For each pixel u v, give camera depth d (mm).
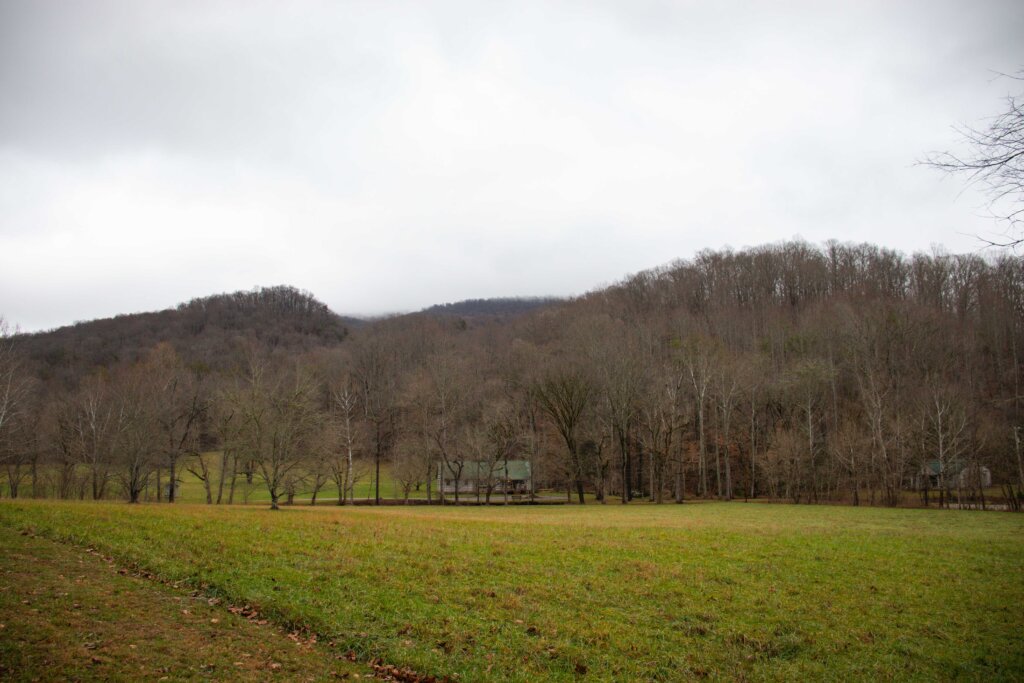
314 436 60375
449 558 23578
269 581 19344
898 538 32062
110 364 108125
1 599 15414
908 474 78375
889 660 16422
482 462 80125
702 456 83750
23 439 59062
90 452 61969
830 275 125375
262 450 47188
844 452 74812
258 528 27562
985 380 80750
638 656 15922
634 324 108812
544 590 20344
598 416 78375
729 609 19578
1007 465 64500
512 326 143125
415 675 13977
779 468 77312
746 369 83500
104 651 13227
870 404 76625
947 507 63375
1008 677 15617
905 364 84188
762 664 15984
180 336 134625
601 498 76188
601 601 19672
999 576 23969
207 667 13102
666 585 21578
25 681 11508
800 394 81188
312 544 24734
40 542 21828
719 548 27906
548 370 79312
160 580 18953
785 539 31047
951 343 86438
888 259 121750
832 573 23969
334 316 179375
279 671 13359
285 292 175250
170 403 65875
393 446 86625
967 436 66625
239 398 56344
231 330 142500
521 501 77375
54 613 14945
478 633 16422
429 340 123188
